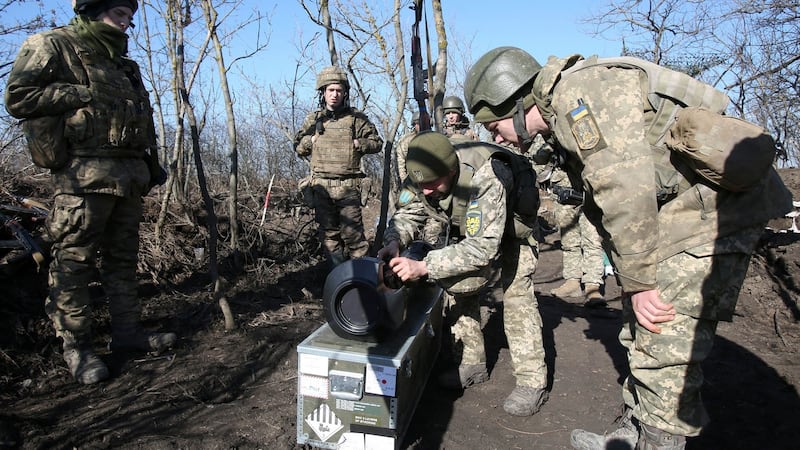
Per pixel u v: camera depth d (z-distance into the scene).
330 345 2.52
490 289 5.54
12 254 3.92
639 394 2.20
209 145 10.66
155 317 4.24
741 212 2.00
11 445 2.52
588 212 2.29
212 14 4.77
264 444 2.67
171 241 5.38
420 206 3.17
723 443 2.77
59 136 3.02
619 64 2.03
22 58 2.89
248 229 6.14
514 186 2.81
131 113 3.26
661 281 2.06
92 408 2.94
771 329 4.31
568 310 5.06
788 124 7.79
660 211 2.09
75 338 3.26
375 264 2.50
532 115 2.29
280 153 11.52
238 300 4.76
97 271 4.48
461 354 3.39
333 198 5.37
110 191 3.18
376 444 2.47
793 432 2.85
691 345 2.04
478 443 2.79
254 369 3.49
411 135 6.01
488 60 2.37
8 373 3.23
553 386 3.45
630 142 1.91
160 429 2.76
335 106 5.36
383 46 5.64
